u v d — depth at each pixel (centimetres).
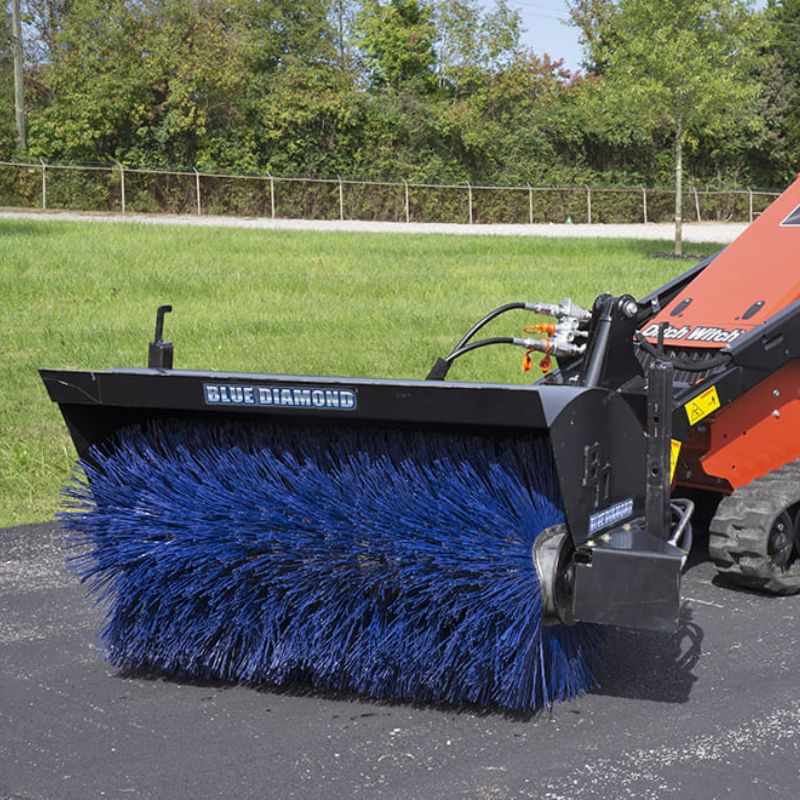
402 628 396
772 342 520
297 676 432
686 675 435
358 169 4191
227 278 1561
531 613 377
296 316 1308
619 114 2416
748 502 518
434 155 4350
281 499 406
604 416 387
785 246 598
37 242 1842
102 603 523
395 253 1958
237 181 3838
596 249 2169
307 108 4097
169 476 428
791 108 4897
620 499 400
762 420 548
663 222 4394
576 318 469
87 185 3616
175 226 2338
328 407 386
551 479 384
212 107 3988
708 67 2255
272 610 417
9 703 415
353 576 400
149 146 3934
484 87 4566
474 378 1044
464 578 382
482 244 2170
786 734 383
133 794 345
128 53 3881
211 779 355
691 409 501
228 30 4134
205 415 433
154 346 447
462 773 357
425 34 4612
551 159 4538
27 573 571
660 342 399
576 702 411
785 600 525
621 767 359
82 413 438
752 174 4900
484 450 393
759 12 2355
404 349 1139
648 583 373
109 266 1616
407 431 403
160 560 421
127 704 414
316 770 360
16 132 3750
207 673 436
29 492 740
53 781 354
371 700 416
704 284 602
